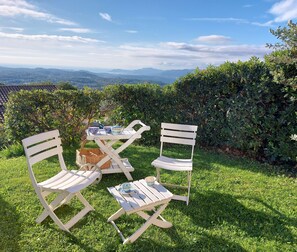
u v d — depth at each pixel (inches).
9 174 171.6
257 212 129.6
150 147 244.5
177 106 251.4
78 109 234.5
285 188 158.9
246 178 173.3
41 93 222.8
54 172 176.1
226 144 229.9
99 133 161.9
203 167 191.6
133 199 103.3
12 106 221.3
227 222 120.7
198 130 247.1
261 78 202.1
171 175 175.5
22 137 225.8
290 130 194.1
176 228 115.6
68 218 122.9
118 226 116.1
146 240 107.0
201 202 139.4
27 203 133.3
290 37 184.4
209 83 234.5
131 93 251.8
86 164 161.2
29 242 104.1
